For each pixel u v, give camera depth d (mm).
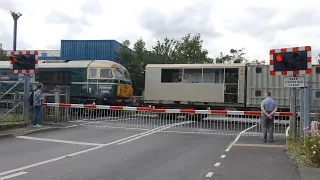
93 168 7641
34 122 14281
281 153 9711
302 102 11266
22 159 8484
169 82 21703
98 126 15797
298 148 9938
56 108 16469
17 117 14273
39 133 13258
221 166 8000
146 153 9578
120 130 14641
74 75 22703
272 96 19359
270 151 10039
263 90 19594
